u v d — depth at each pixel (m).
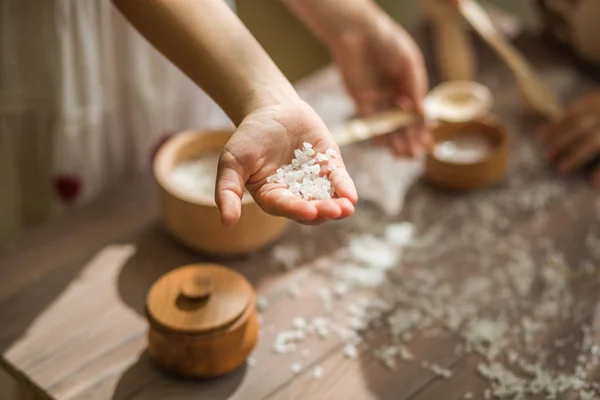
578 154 0.99
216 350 0.75
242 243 0.87
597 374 0.77
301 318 0.83
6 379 1.07
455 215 0.94
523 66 1.05
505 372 0.77
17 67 0.97
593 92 1.03
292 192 0.69
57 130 0.99
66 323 0.82
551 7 1.13
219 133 0.93
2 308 0.84
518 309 0.83
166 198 0.87
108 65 0.98
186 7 0.74
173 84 1.01
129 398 0.76
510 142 1.04
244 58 0.73
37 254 0.89
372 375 0.78
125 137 1.04
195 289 0.76
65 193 1.03
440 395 0.76
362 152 1.03
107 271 0.88
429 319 0.82
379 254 0.89
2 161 1.02
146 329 0.82
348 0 0.97
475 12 1.05
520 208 0.95
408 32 1.21
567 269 0.87
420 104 0.99
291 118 0.71
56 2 0.93
